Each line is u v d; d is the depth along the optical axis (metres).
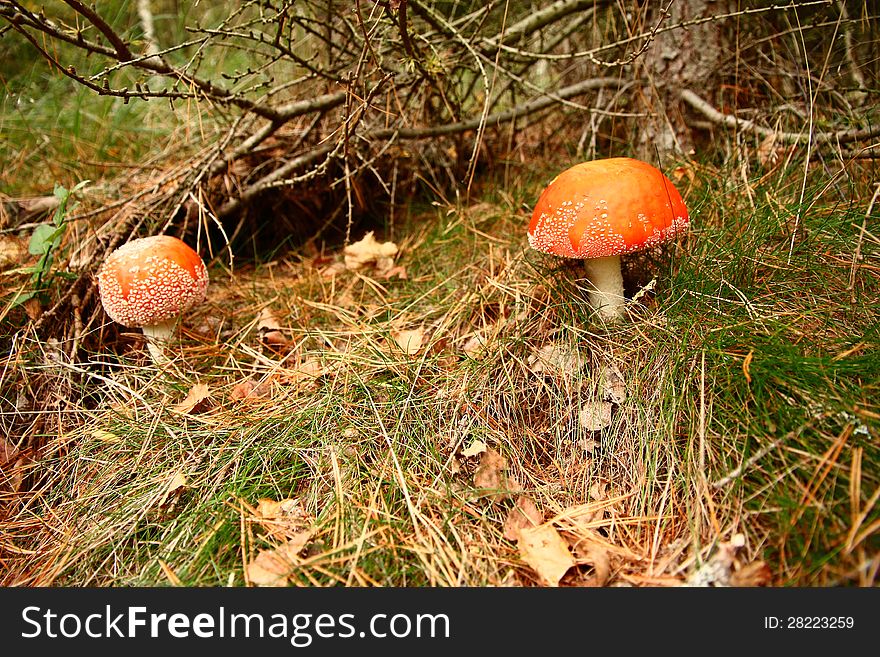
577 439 0.46
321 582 0.40
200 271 0.55
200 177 0.61
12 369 0.53
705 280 0.49
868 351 0.42
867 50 0.61
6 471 0.49
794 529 0.37
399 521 0.42
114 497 0.46
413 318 0.57
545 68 0.87
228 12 0.87
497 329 0.52
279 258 0.72
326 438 0.47
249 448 0.47
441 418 0.48
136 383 0.54
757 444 0.41
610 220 0.45
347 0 0.68
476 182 0.75
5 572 0.44
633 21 0.65
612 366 0.48
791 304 0.48
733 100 0.67
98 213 0.62
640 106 0.69
